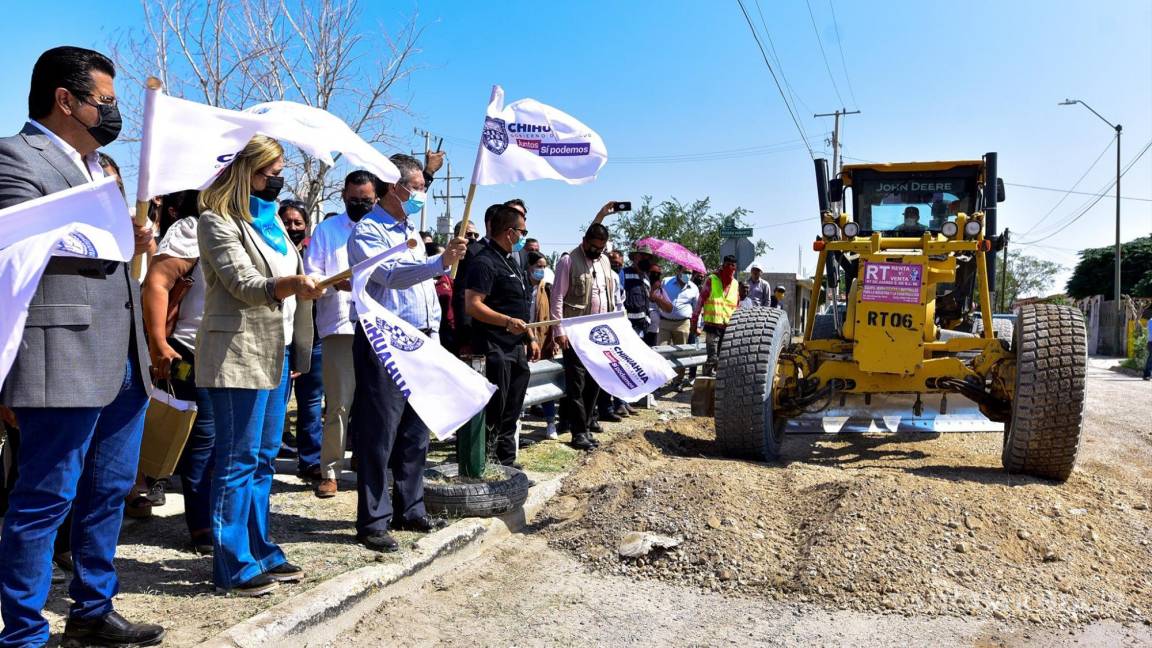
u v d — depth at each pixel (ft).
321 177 43.83
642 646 11.13
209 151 9.46
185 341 14.14
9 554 8.96
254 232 11.47
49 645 9.87
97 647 9.71
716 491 15.97
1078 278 190.49
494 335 18.19
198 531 13.46
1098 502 17.02
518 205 20.90
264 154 11.28
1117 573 13.66
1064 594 12.82
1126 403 41.83
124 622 9.81
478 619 11.89
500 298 18.39
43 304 8.82
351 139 10.88
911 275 20.34
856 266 27.35
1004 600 12.56
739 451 21.09
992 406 20.36
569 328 16.72
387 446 13.70
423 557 13.23
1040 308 19.34
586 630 11.61
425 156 16.46
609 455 20.79
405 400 13.88
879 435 26.37
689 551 14.06
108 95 9.16
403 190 14.10
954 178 26.32
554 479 18.85
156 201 13.89
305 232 19.48
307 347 13.24
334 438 16.94
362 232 13.89
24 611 9.04
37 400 8.75
